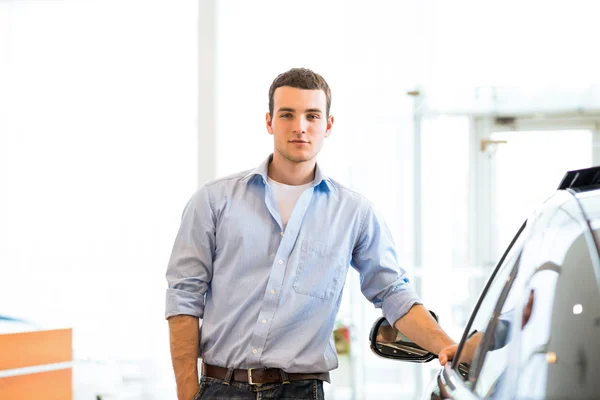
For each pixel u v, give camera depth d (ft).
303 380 7.15
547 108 18.75
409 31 19.29
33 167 21.58
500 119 18.94
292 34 19.80
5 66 21.79
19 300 21.09
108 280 21.03
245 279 7.29
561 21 18.61
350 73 19.56
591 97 18.52
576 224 3.56
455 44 19.08
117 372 19.53
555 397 3.07
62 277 21.20
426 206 19.19
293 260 7.25
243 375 7.15
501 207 18.95
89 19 21.59
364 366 18.71
